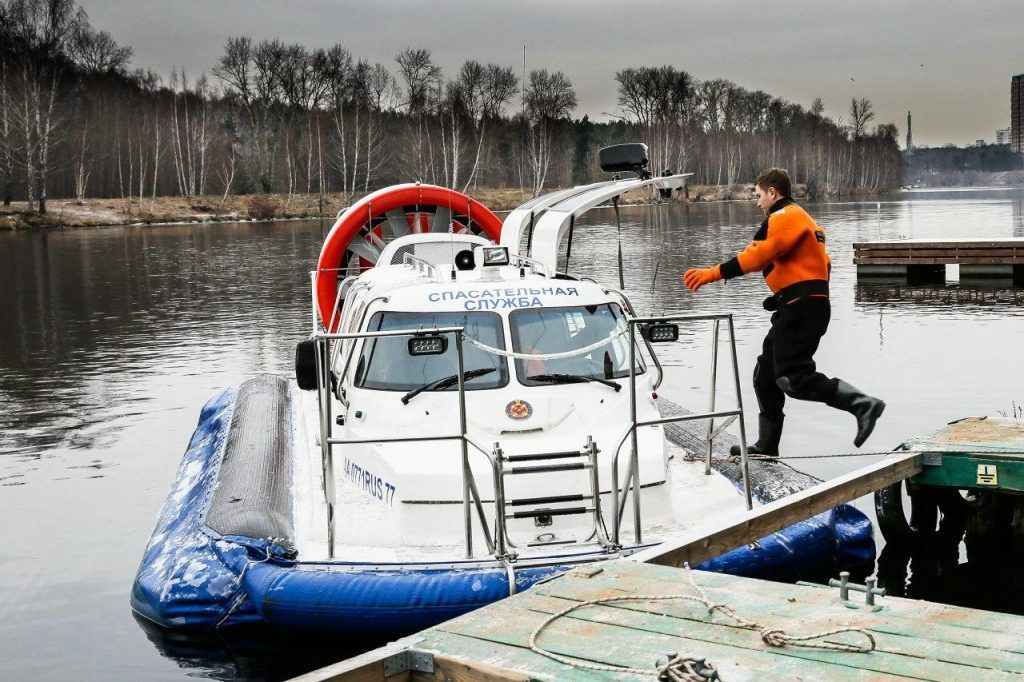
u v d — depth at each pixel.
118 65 93.75
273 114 93.06
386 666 4.04
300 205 76.00
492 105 92.00
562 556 6.32
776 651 3.95
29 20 80.94
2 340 19.78
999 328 18.80
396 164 85.44
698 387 14.20
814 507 6.82
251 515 7.10
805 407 12.91
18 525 9.03
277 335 19.73
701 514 7.21
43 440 12.06
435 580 6.17
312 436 9.44
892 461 7.64
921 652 3.90
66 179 78.75
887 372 14.87
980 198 121.62
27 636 6.79
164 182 83.81
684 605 4.50
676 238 44.53
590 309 8.13
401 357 7.79
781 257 7.71
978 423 8.90
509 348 7.75
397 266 10.38
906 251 28.59
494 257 8.62
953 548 8.27
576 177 104.12
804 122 134.12
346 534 6.86
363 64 95.56
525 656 3.98
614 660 3.91
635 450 6.50
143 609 6.90
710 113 125.62
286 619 6.28
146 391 14.77
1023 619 4.22
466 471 6.39
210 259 37.03
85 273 32.56
